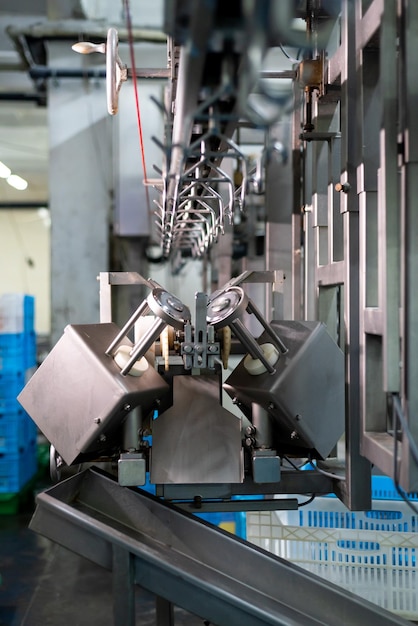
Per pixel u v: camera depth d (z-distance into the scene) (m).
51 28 4.27
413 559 2.43
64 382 1.66
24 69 4.78
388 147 1.35
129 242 5.13
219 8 1.00
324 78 1.92
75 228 4.63
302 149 2.53
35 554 3.35
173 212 2.23
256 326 3.78
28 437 4.34
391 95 1.34
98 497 1.84
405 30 1.30
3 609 2.71
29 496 4.35
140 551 1.47
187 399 1.73
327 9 1.83
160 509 1.77
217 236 2.63
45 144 7.20
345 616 1.57
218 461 1.71
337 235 2.02
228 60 1.13
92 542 1.57
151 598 2.82
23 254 10.00
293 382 1.67
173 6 1.00
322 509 2.50
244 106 1.16
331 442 1.78
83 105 4.58
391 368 1.36
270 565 1.64
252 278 2.10
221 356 1.75
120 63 1.98
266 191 2.99
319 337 1.73
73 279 4.63
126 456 1.67
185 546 1.73
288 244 2.98
